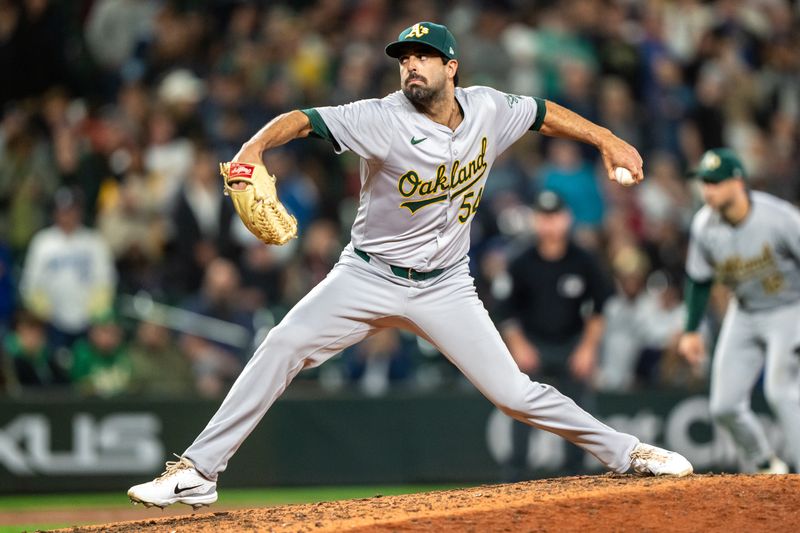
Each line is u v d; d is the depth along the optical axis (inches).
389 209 749.3
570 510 705.0
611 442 798.5
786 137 2210.9
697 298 1157.1
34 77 1945.1
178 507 1295.5
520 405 780.6
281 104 1876.2
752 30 2361.0
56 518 1212.5
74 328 1568.7
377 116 725.3
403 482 1469.0
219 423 752.3
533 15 2161.7
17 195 1738.4
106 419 1406.3
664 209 1950.1
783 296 1087.6
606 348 1616.6
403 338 1596.9
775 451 1488.7
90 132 1812.3
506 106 777.6
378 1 2105.1
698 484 751.7
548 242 1343.5
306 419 1456.7
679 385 1505.9
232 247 1653.5
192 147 1774.1
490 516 695.7
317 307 756.6
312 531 677.9
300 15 2098.9
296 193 1769.2
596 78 2137.1
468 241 788.0
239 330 1551.4
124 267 1663.4
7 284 1581.0
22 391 1422.2
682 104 2158.0
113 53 2000.5
